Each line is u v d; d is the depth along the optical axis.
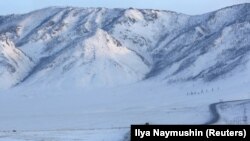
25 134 157.25
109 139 115.38
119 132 127.31
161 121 175.88
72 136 139.00
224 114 167.62
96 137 126.50
